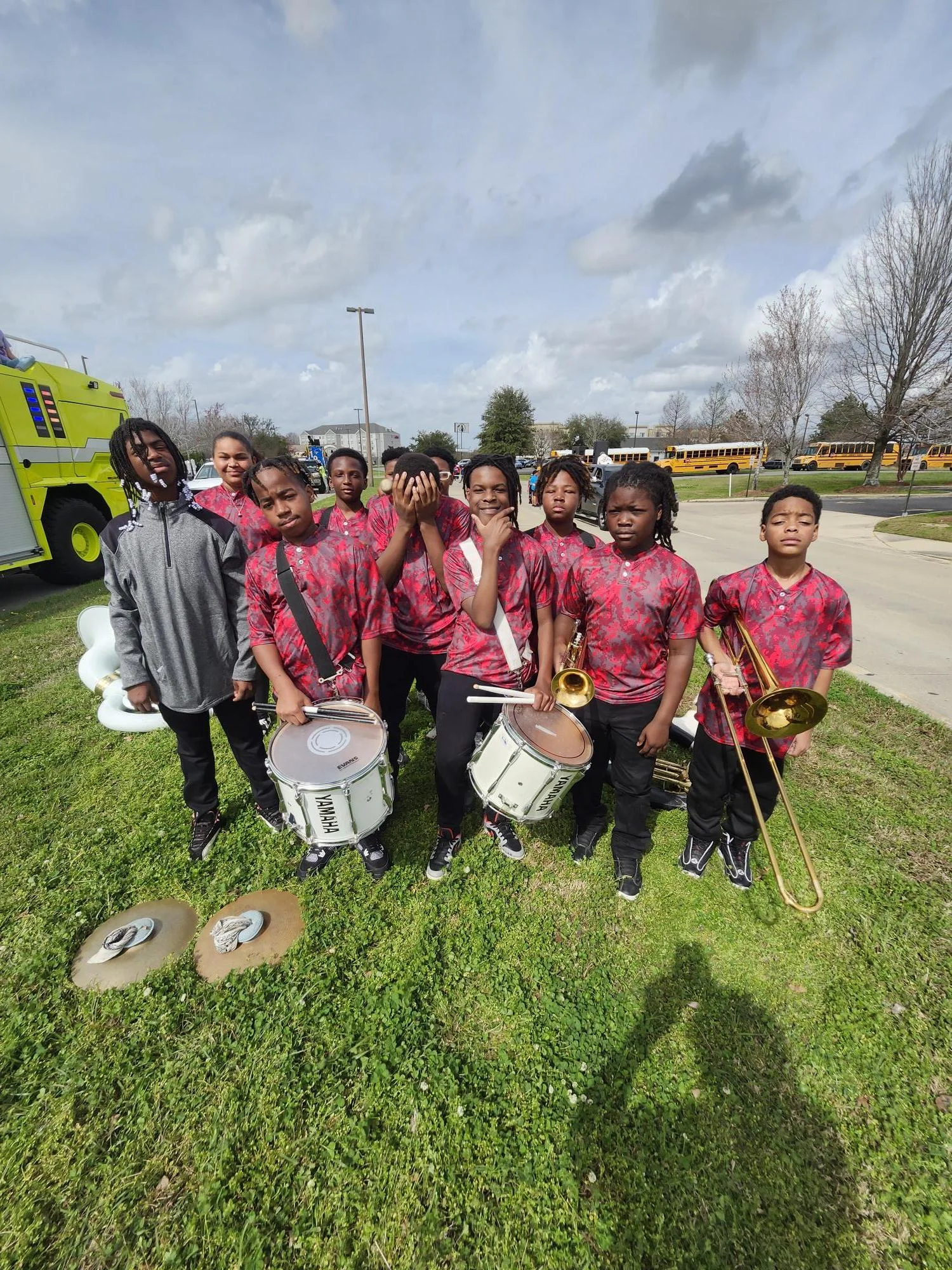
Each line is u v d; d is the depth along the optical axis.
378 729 2.22
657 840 2.91
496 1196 1.55
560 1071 1.84
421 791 3.28
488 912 2.44
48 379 8.41
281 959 2.25
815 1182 1.58
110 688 3.90
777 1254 1.45
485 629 2.24
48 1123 1.72
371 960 2.23
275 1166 1.62
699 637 2.39
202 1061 1.87
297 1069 1.85
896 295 19.33
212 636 2.42
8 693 4.83
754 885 2.57
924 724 3.88
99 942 2.36
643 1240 1.47
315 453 25.42
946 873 2.60
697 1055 1.89
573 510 3.17
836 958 2.21
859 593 7.38
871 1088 1.79
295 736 2.21
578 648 2.51
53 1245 1.47
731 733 2.13
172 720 2.51
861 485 23.92
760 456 24.80
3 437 7.59
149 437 2.14
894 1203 1.53
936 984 2.09
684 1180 1.59
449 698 2.40
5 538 7.61
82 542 9.07
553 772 2.01
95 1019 2.03
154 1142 1.68
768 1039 1.93
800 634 2.21
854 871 2.61
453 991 2.10
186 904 2.54
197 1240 1.47
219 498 3.68
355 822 2.08
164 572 2.27
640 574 2.16
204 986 2.13
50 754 3.83
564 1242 1.47
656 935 2.34
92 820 3.13
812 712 1.91
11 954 2.30
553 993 2.09
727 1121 1.71
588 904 2.49
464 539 2.30
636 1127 1.70
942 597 7.18
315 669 2.37
